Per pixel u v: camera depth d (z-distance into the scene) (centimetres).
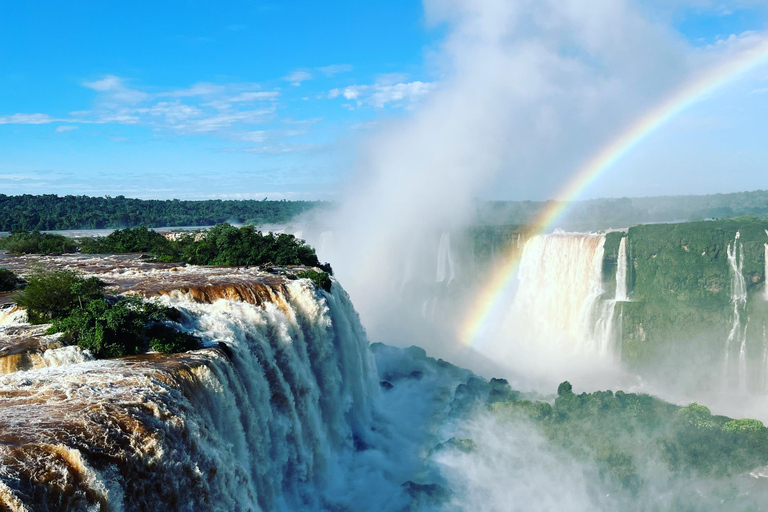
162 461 2411
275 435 3997
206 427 2838
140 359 3197
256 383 3775
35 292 3750
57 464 2050
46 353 3125
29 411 2400
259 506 3322
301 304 5084
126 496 2238
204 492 2647
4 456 2008
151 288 4747
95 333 3300
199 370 3053
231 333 3856
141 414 2484
